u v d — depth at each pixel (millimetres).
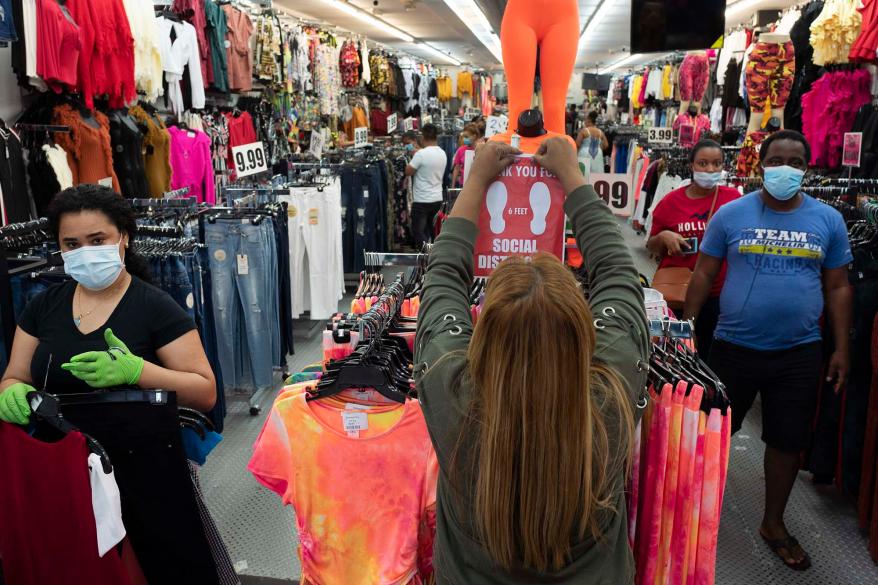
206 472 3441
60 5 4262
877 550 2668
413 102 15969
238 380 3895
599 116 18109
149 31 5219
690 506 1549
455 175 8398
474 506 1077
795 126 6453
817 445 3170
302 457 1638
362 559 1649
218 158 6926
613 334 1138
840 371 2578
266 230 3824
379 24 14117
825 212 2498
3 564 1751
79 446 1628
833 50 5352
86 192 1787
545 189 1408
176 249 2934
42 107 4430
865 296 2838
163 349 1856
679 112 10758
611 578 1101
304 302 5195
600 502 1034
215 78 6688
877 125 4871
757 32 7695
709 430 1532
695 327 3092
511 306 992
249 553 2809
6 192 3883
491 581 1086
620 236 1313
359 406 1627
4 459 1688
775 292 2492
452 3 11305
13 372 1853
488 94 23078
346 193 6863
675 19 3803
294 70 9039
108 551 1670
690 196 3266
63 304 1869
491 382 1006
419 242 8117
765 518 2783
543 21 1818
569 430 985
